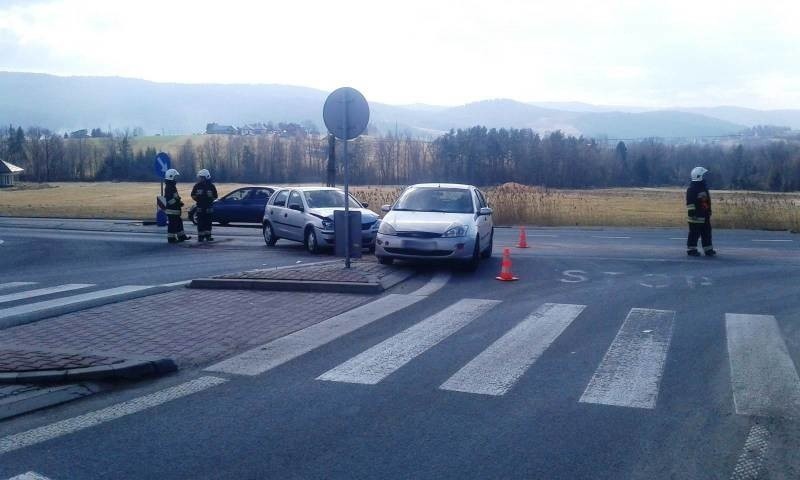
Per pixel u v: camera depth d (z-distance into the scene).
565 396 7.20
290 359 8.55
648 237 25.23
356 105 14.50
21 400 7.03
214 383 7.64
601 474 5.39
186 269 16.61
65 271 16.72
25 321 10.63
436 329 10.09
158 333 9.73
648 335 9.77
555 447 5.89
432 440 6.04
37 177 91.25
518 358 8.60
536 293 12.95
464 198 17.25
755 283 14.01
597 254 18.97
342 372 8.02
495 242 22.97
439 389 7.41
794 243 22.67
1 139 100.56
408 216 16.28
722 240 23.86
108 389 7.51
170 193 23.00
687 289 13.35
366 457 5.68
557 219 32.41
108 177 90.50
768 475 5.38
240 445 5.93
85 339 9.39
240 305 11.65
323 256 19.22
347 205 14.87
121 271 16.45
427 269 15.89
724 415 6.64
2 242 24.47
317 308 11.46
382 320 10.66
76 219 37.69
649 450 5.84
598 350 8.98
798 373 7.97
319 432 6.21
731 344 9.27
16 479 5.30
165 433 6.21
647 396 7.20
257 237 25.62
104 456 5.73
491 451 5.80
